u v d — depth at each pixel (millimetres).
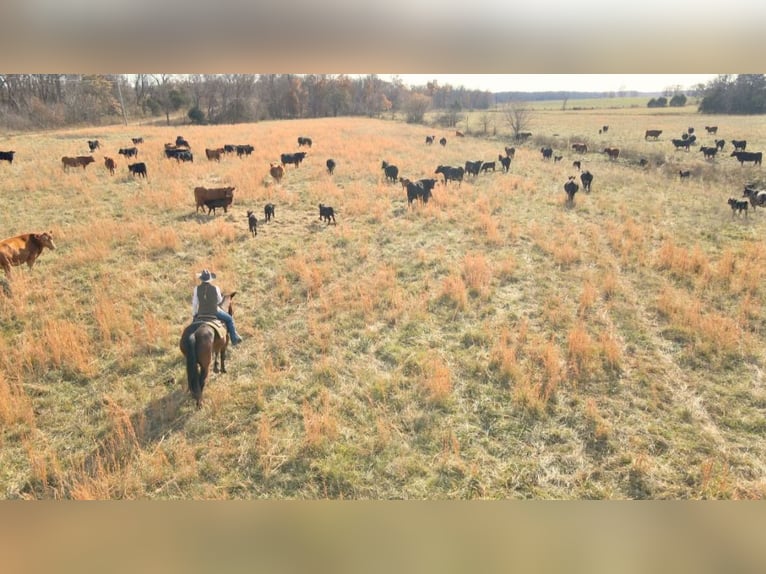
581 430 5910
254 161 21953
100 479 4961
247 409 6176
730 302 8961
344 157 23828
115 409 6070
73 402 6305
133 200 14758
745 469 5320
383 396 6387
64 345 7070
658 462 5406
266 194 16078
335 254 11289
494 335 7918
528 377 6668
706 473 5117
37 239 9867
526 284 9930
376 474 5184
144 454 5312
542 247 11820
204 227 12430
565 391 6547
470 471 5203
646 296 9367
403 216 14352
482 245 11992
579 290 9570
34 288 9086
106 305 8273
